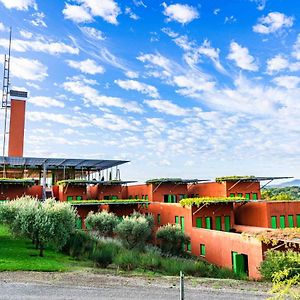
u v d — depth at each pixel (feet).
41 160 115.65
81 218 98.58
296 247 56.24
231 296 36.65
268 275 50.72
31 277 39.93
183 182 128.77
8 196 101.96
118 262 52.60
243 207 102.78
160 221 103.65
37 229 53.47
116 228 78.79
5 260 46.85
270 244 58.80
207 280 45.65
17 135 141.69
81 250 58.65
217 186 118.32
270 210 94.02
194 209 88.58
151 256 58.44
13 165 127.13
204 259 79.10
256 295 37.55
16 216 55.93
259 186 119.44
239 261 65.26
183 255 81.66
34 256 52.13
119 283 39.88
